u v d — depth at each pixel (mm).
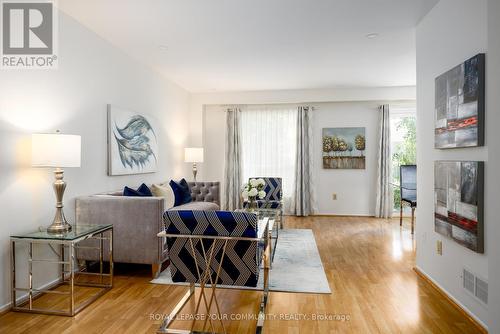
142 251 3035
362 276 3086
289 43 3775
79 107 3207
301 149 6320
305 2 2787
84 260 3199
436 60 2787
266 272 2592
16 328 2131
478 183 2094
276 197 5586
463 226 2273
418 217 3189
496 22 1766
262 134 6527
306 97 6184
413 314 2328
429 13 2939
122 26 3283
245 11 2955
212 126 6680
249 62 4500
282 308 2428
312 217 6227
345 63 4543
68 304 2488
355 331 2100
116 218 3061
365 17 3076
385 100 6105
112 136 3697
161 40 3668
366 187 6305
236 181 6453
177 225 2055
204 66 4691
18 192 2531
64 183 2604
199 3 2807
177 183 4750
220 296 2654
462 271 2363
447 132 2508
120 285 2891
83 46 3262
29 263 2434
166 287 2846
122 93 3996
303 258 3639
